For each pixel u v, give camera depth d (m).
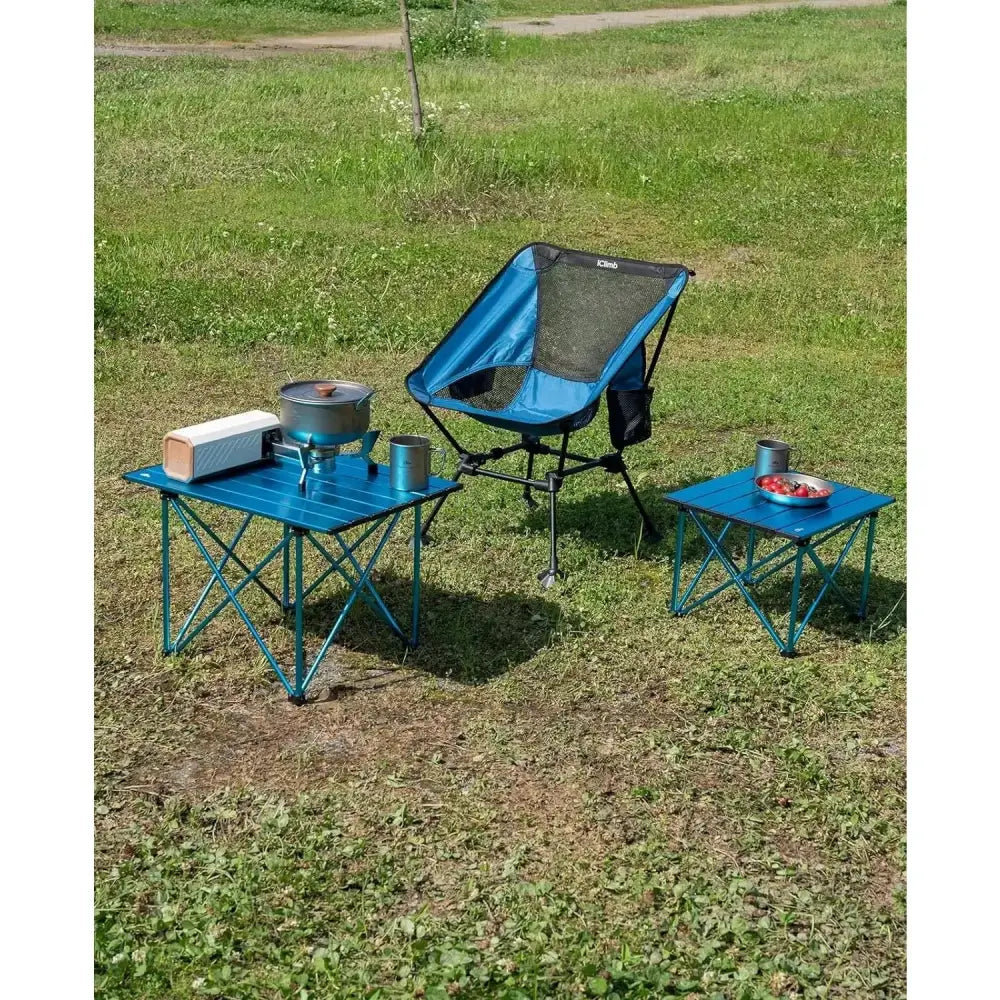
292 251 10.61
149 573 5.34
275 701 4.46
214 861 3.60
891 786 3.99
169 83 17.45
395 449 4.54
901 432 7.12
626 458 6.75
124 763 4.06
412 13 25.92
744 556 5.64
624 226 11.80
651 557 5.64
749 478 5.14
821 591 4.86
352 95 17.08
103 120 15.01
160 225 11.41
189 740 4.22
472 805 3.88
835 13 28.05
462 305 9.44
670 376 8.09
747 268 10.66
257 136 14.55
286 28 24.45
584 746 4.20
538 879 3.55
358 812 3.84
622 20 26.95
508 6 28.55
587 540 5.79
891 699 4.51
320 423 4.53
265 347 8.47
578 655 4.77
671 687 4.57
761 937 3.31
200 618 5.01
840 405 7.59
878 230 11.63
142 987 3.16
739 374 8.12
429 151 13.03
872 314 9.48
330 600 5.16
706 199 12.56
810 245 11.27
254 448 4.74
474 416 5.57
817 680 4.61
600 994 3.08
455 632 4.91
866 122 15.73
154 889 3.49
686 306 9.59
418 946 3.24
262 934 3.31
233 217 11.72
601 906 3.44
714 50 21.44
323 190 12.62
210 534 4.71
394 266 10.29
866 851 3.68
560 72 19.81
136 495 6.13
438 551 5.61
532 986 3.11
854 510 4.80
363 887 3.51
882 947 3.30
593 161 13.41
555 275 6.15
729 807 3.88
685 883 3.52
